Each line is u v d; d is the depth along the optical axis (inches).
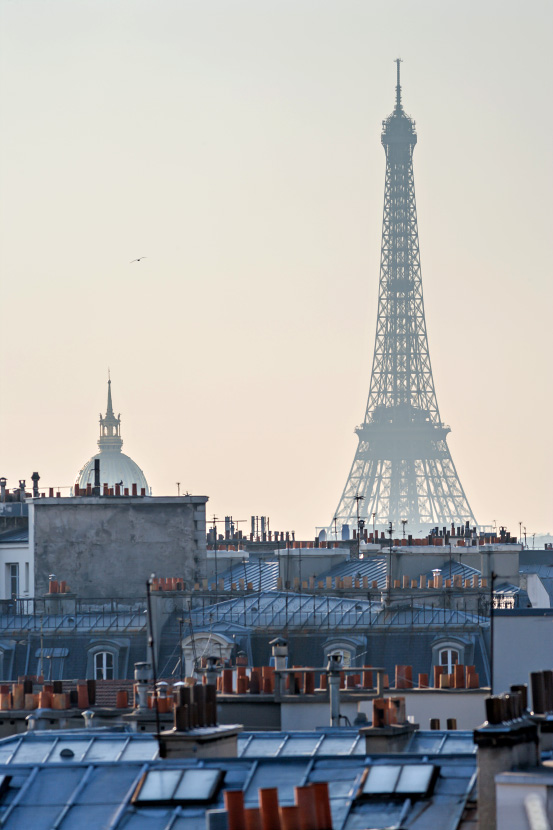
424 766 6811.0
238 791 5876.0
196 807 6904.5
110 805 7007.9
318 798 5762.8
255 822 5782.5
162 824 6820.9
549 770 6033.5
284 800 6771.7
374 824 6535.4
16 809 7062.0
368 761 7047.2
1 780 7249.0
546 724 6761.8
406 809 6604.3
